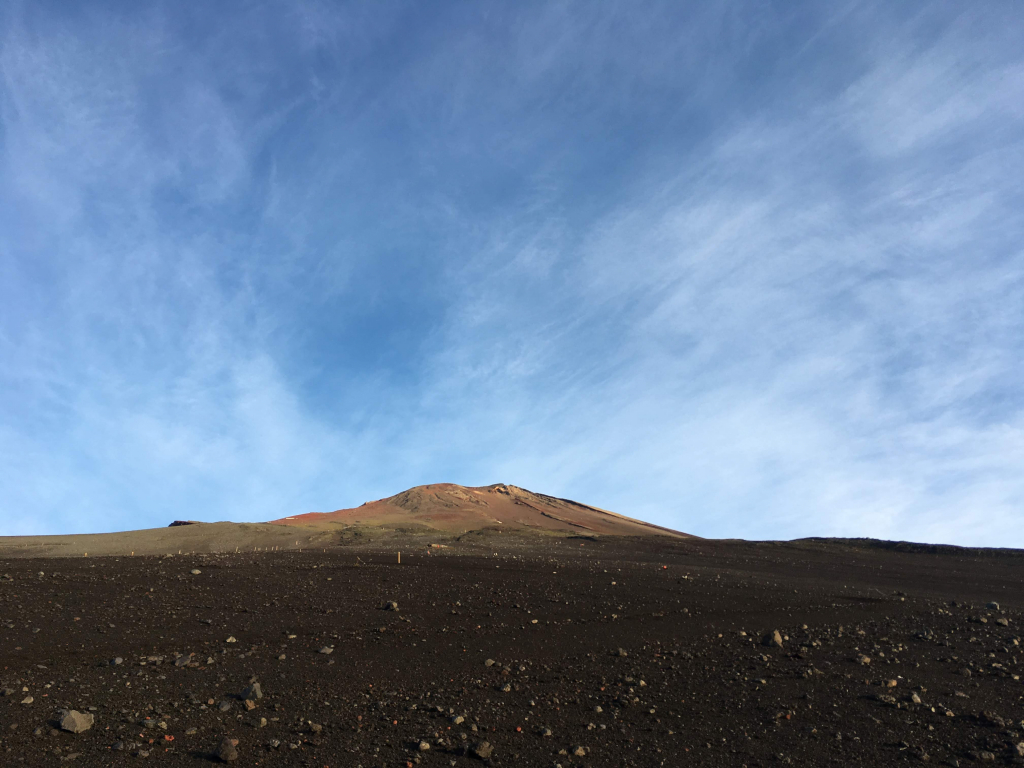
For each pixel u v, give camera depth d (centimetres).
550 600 1847
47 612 1505
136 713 972
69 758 813
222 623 1507
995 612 1823
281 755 857
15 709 953
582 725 995
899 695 1122
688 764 871
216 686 1114
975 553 3344
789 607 1838
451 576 2166
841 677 1214
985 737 946
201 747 870
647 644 1447
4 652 1224
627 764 867
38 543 3403
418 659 1312
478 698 1100
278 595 1800
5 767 779
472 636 1486
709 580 2234
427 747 891
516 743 923
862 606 1875
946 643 1454
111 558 2350
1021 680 1198
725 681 1199
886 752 906
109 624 1443
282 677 1174
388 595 1864
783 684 1180
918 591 2281
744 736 962
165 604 1639
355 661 1287
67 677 1114
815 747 924
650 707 1077
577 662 1313
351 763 841
